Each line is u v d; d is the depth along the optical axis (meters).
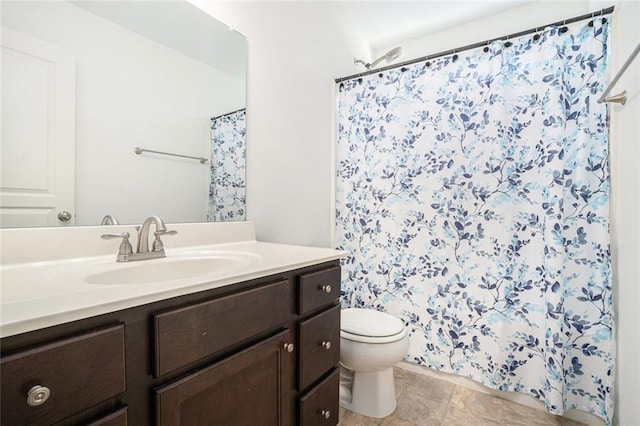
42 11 0.91
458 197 1.60
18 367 0.44
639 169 1.10
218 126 1.43
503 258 1.49
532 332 1.42
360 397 1.42
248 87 1.54
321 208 1.90
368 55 2.33
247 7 1.53
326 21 1.91
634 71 1.13
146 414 0.61
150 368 0.61
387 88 1.79
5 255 0.83
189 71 1.31
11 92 0.86
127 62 1.12
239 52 1.50
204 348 0.70
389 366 1.36
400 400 1.51
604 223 1.30
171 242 1.22
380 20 2.04
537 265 1.41
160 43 1.21
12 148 0.86
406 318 1.75
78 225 0.99
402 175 1.75
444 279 1.64
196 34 1.33
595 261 1.32
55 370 0.48
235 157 1.49
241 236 1.49
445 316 1.64
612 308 1.29
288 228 1.73
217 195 1.43
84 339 0.51
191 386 0.67
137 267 0.93
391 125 1.78
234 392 0.79
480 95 1.55
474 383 1.59
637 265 1.11
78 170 1.00
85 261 0.96
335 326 1.20
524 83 1.45
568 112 1.37
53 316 0.47
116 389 0.55
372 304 1.84
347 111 1.93
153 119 1.20
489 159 1.53
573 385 1.36
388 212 1.79
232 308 0.77
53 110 0.94
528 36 1.45
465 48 1.56
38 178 0.91
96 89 1.04
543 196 1.40
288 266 0.96
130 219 1.13
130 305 0.57
